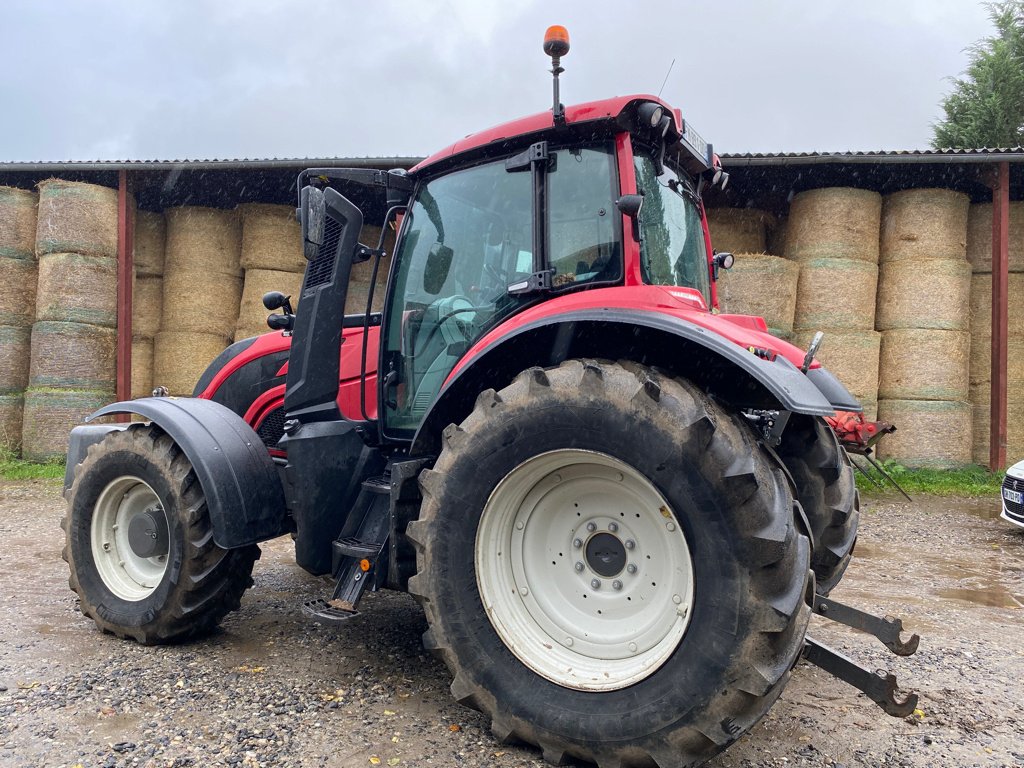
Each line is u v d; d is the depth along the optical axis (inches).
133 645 130.0
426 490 98.4
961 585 187.0
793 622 79.8
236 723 98.3
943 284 351.3
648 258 108.1
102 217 360.5
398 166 350.6
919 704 110.7
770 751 94.7
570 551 97.9
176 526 125.0
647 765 84.1
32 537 230.2
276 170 375.9
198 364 374.3
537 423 92.3
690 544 82.7
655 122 103.5
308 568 122.6
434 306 124.3
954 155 341.4
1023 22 668.1
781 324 333.4
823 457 129.3
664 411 85.1
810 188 408.8
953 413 351.6
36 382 353.7
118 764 86.6
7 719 98.2
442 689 111.9
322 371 128.3
